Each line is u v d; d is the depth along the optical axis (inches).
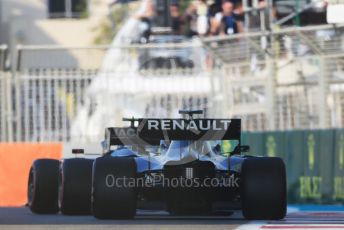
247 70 2728.8
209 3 3321.9
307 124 2726.4
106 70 2694.4
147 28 3575.3
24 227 1365.7
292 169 2512.3
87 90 2696.9
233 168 1552.7
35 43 4731.8
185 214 1619.1
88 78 2696.9
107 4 4776.1
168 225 1401.3
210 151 1569.9
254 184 1496.1
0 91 2679.6
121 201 1488.7
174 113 2664.9
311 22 3046.3
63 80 2691.9
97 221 1515.7
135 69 2957.7
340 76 2659.9
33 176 1788.9
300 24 3053.6
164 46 2586.1
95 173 1493.6
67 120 2696.9
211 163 1539.1
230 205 1585.9
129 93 2682.1
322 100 2674.7
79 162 1664.6
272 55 2706.7
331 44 2598.4
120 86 2687.0
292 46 2691.9
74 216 1679.4
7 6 4985.2
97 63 3080.7
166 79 2687.0
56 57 3560.5
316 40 2598.4
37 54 3540.8
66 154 2546.8
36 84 2691.9
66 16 5064.0
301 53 2765.7
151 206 1562.5
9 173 2529.5
